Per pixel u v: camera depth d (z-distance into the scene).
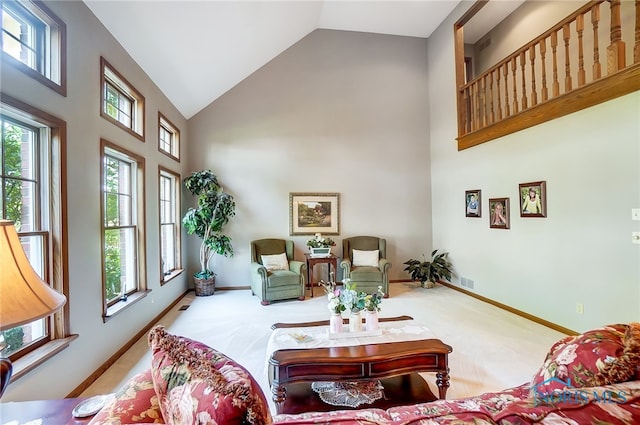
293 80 5.72
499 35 5.50
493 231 4.43
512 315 3.98
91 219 2.54
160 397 0.86
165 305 4.21
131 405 1.04
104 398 1.29
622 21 3.61
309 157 5.75
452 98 5.36
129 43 3.16
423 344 2.18
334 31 5.84
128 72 3.26
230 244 5.49
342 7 5.23
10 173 1.90
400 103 5.99
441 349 2.11
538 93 4.69
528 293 3.85
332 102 5.82
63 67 2.21
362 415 0.97
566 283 3.36
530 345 3.06
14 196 1.93
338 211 5.78
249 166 5.58
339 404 2.05
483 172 4.62
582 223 3.20
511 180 4.09
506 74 4.16
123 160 3.35
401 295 4.98
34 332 2.02
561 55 4.36
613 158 2.91
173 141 4.98
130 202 3.48
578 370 1.05
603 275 3.01
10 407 1.23
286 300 4.77
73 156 2.32
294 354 2.03
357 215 5.86
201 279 5.02
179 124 5.02
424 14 5.41
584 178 3.17
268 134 5.64
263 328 3.59
